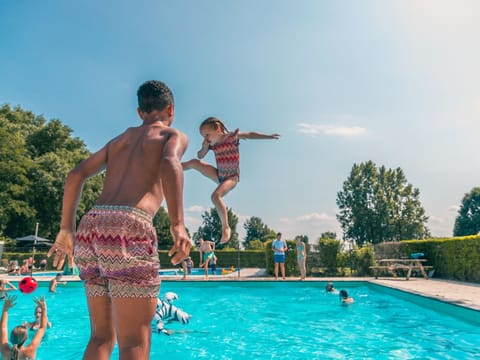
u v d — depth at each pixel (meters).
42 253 28.16
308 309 9.31
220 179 3.31
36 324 5.67
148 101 2.20
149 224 1.77
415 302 9.74
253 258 31.00
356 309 9.23
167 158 1.77
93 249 1.74
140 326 1.70
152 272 1.74
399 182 66.56
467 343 5.78
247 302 10.71
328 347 5.57
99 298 1.84
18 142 36.31
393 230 64.25
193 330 6.83
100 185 38.19
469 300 8.34
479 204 71.12
